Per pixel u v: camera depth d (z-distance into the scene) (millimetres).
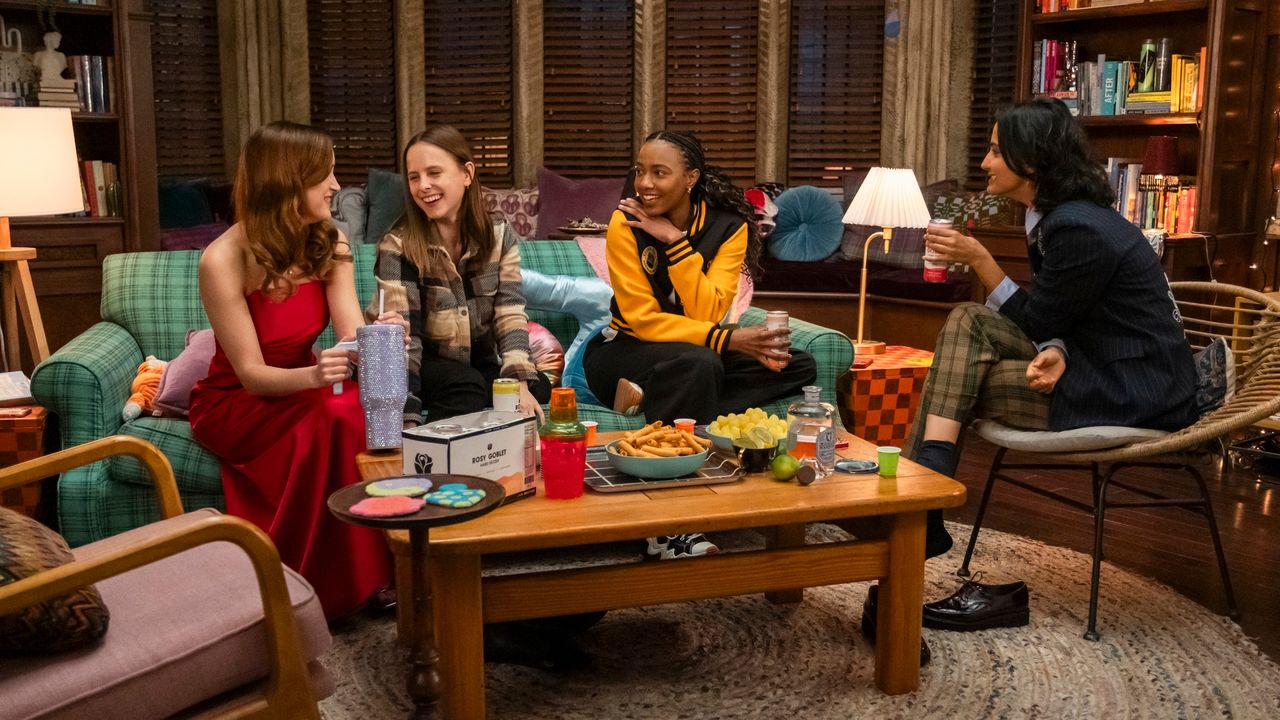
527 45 6316
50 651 1486
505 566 2953
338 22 6324
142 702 1483
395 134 6414
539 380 3080
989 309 2779
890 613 2205
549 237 5586
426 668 1796
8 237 3682
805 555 2145
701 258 3053
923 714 2156
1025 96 5332
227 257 2545
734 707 2182
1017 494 3730
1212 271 4730
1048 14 5184
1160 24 5039
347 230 5734
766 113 6238
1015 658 2408
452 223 2924
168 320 3242
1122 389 2559
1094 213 2582
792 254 5707
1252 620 2648
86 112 5012
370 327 2326
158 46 5930
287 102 6281
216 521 1499
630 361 3033
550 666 2328
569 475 2074
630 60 6355
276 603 1561
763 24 6168
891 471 2260
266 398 2604
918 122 6109
